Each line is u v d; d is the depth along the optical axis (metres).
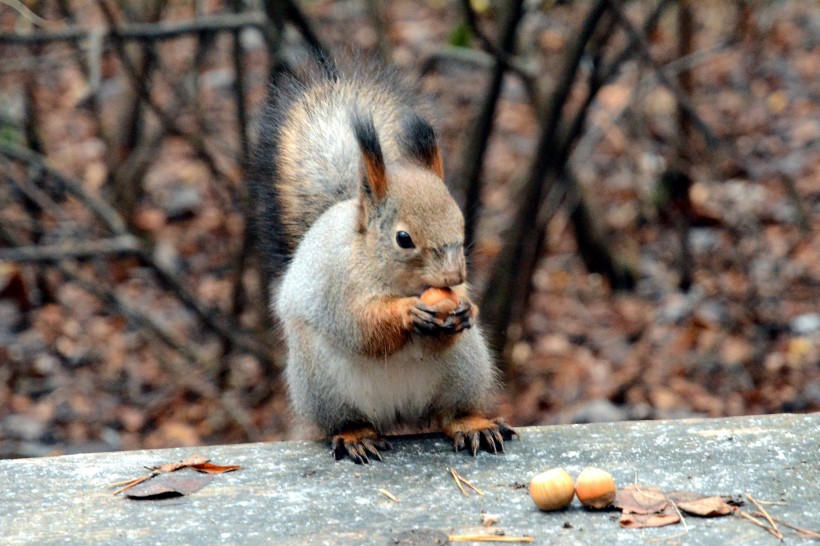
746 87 18.31
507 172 16.38
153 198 16.44
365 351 6.60
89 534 5.41
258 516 5.58
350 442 6.45
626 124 15.80
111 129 15.48
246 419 12.10
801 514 5.38
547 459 6.21
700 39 18.69
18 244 13.38
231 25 10.98
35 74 14.60
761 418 6.57
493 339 11.85
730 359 12.83
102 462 6.31
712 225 15.23
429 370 6.74
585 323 13.98
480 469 6.13
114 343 13.82
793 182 16.09
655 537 5.18
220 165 15.64
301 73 8.44
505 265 11.84
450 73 17.50
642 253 15.13
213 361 12.68
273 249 7.92
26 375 13.21
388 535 5.31
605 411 12.06
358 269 6.57
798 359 12.68
